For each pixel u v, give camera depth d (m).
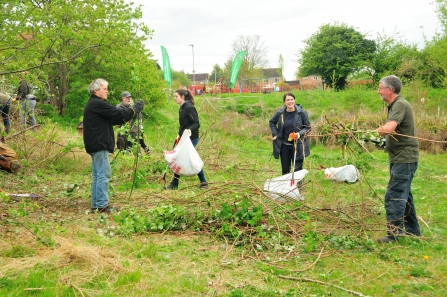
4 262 4.15
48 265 4.10
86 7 14.20
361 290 4.04
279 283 4.13
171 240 5.20
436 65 32.09
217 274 4.29
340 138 6.09
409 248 5.15
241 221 5.49
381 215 6.45
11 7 9.44
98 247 4.77
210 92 40.12
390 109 5.32
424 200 7.71
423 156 13.88
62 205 6.52
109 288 3.85
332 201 6.90
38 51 10.26
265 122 19.17
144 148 10.41
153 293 3.82
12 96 10.95
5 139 8.92
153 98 20.38
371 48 50.81
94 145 6.19
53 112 17.92
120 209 6.43
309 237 4.88
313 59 52.91
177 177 7.99
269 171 10.33
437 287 4.14
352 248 5.11
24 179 8.22
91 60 17.11
